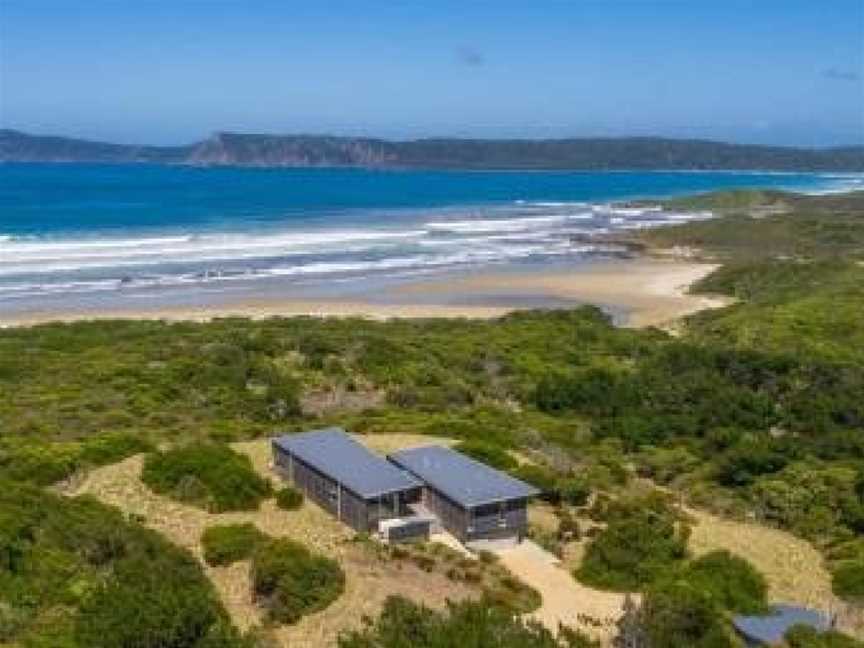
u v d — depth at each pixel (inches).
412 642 1087.0
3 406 2282.2
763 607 1369.3
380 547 1422.2
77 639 1052.5
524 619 1257.4
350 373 2667.3
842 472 1994.3
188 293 4247.0
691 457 2144.4
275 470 1675.7
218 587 1283.2
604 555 1454.2
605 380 2618.1
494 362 2901.1
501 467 1760.6
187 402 2377.0
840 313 3703.3
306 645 1157.7
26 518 1318.9
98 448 1748.3
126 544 1311.5
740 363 2859.3
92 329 3265.3
